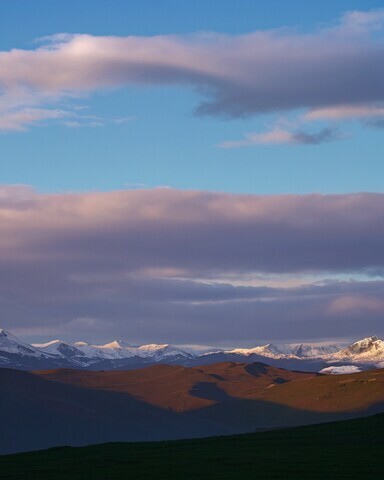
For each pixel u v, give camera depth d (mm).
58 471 110125
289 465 108438
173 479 99438
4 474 109500
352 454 118312
